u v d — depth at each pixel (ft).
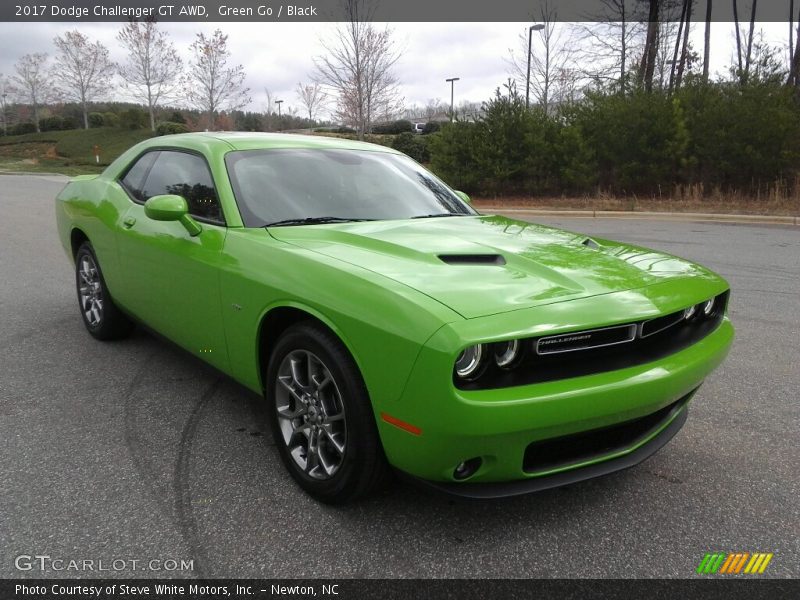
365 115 71.92
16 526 7.72
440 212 11.80
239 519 7.96
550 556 7.37
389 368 6.86
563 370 7.06
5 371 12.98
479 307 6.84
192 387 12.31
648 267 8.93
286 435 8.84
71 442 9.96
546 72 83.20
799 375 13.52
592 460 7.57
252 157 11.07
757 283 22.82
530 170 59.47
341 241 9.11
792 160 51.42
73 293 19.67
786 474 9.37
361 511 8.17
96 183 14.62
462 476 7.07
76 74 138.51
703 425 11.06
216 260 9.56
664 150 55.06
